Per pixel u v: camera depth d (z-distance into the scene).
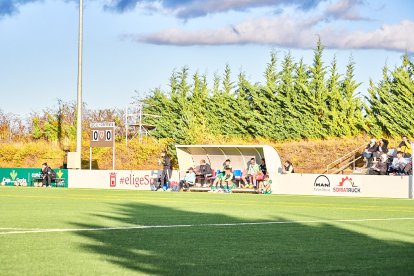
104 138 49.56
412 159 36.22
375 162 41.28
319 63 57.31
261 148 42.41
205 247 12.83
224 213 21.91
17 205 25.62
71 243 13.20
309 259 11.36
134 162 56.22
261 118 57.34
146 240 13.87
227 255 11.79
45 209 23.23
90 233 15.06
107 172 47.91
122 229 16.02
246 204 27.64
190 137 55.34
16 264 10.54
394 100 50.72
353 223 18.09
